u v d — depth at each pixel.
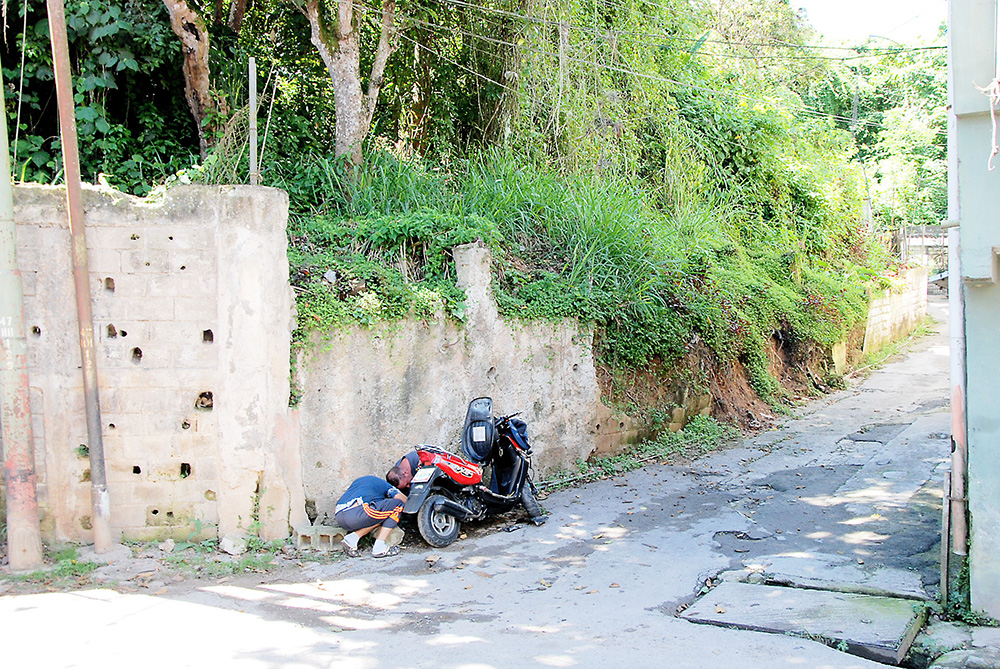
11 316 6.32
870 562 6.54
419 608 5.83
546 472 9.47
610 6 13.92
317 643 5.12
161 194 7.20
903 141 26.45
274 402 7.09
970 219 5.21
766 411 13.27
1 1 9.28
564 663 4.79
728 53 20.14
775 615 5.50
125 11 9.76
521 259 10.33
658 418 11.05
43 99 10.09
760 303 14.31
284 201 7.13
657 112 14.93
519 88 12.75
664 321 11.07
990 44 5.13
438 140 13.20
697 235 13.65
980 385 5.41
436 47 13.24
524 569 6.70
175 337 7.05
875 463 10.01
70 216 6.64
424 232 8.77
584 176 12.55
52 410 6.80
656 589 6.18
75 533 6.91
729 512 8.20
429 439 8.28
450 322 8.45
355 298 7.69
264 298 7.02
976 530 5.44
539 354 9.44
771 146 17.66
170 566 6.61
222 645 5.07
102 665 4.73
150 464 7.05
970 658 4.90
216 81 10.80
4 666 4.70
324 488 7.47
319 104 12.42
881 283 20.16
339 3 10.39
